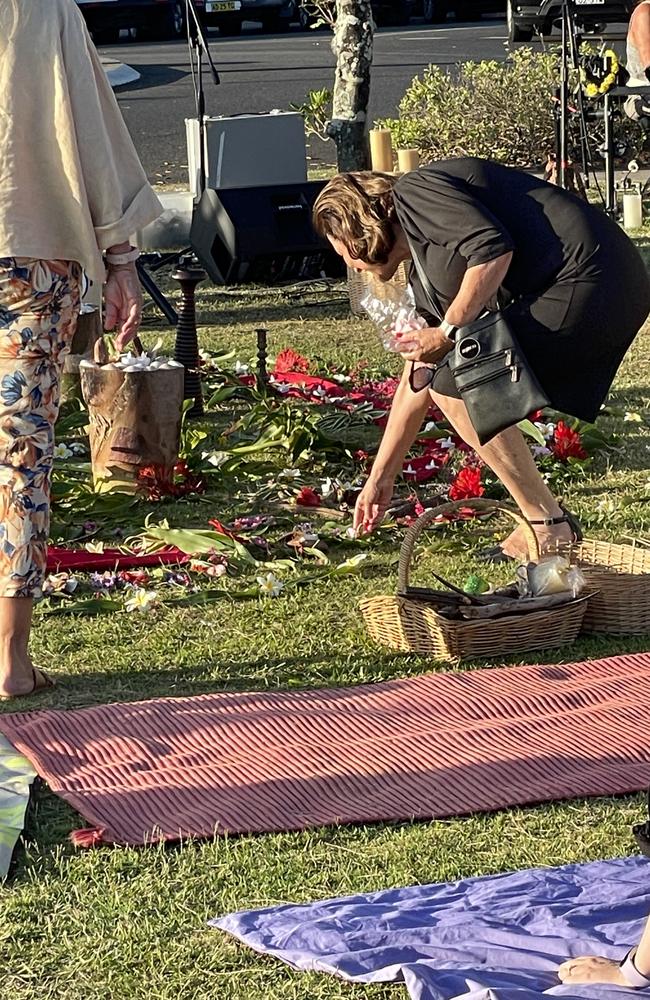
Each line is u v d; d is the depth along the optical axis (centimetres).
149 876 330
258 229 1059
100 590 521
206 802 362
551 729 407
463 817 359
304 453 663
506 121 1455
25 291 409
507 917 305
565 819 358
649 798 291
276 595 515
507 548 543
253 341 901
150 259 1138
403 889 321
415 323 471
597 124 1368
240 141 1200
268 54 2616
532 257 450
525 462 496
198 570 539
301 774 377
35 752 384
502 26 3030
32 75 398
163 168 1558
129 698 433
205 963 296
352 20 1077
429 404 484
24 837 347
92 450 629
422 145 1467
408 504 602
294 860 337
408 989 277
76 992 288
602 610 481
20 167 400
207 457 652
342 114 1093
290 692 431
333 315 981
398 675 450
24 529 421
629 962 269
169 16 2903
